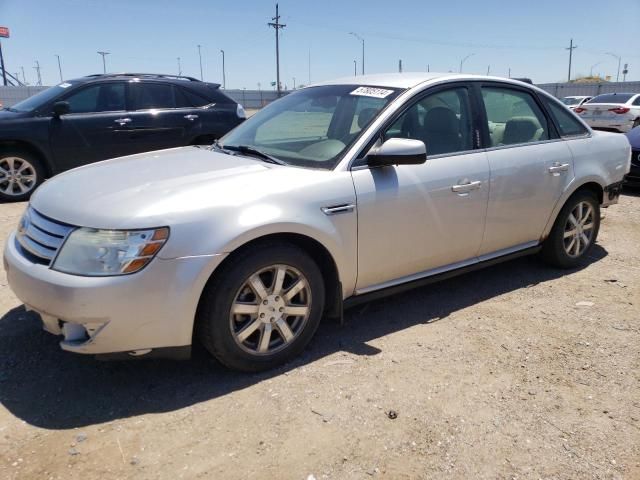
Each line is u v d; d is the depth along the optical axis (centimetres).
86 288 250
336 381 296
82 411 268
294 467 231
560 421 265
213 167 322
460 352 330
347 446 244
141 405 273
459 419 265
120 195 278
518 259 507
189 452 239
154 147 812
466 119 382
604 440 251
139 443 244
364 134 331
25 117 727
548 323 371
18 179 740
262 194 289
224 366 303
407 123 350
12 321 360
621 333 357
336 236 309
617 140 493
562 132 450
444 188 355
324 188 306
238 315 291
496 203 389
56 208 281
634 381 300
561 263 467
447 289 431
